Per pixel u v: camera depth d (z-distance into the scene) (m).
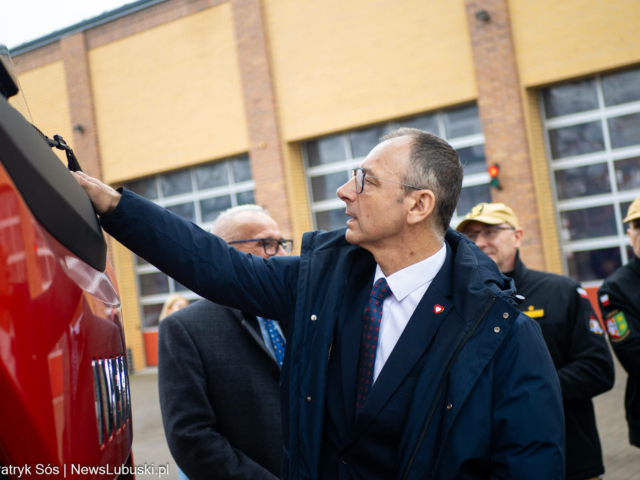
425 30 8.90
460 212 9.06
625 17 7.58
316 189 10.34
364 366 1.41
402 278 1.44
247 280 1.52
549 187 8.52
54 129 12.47
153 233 1.39
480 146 8.85
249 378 1.95
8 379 0.72
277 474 1.92
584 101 8.29
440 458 1.26
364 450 1.35
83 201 1.06
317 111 9.87
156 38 11.30
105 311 0.99
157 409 7.98
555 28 8.02
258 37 10.17
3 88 0.97
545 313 2.64
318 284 1.50
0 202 0.76
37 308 0.77
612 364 2.58
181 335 1.95
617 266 8.31
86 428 0.84
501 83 8.36
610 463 4.42
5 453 0.76
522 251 8.34
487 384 1.28
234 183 11.02
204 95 10.88
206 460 1.81
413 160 1.43
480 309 1.31
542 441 1.25
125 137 11.79
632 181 8.10
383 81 9.27
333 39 9.65
